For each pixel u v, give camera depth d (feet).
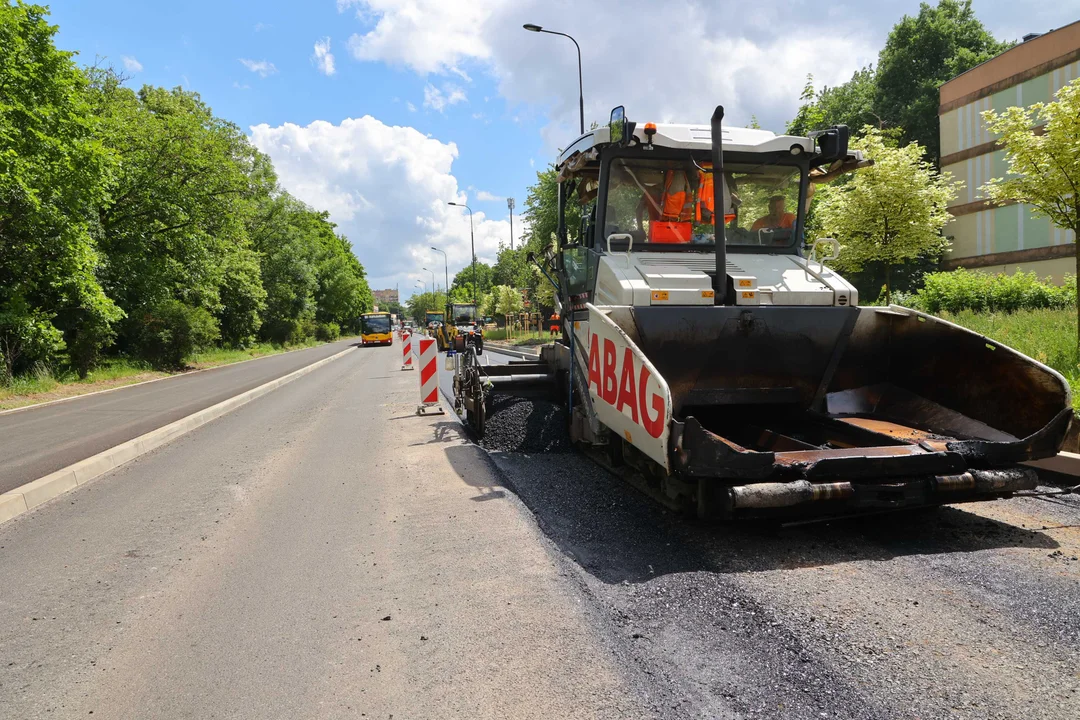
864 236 43.24
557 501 17.17
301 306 174.81
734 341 16.67
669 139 18.44
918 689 8.00
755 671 8.57
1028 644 8.99
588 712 7.77
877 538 13.52
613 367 15.53
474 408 28.02
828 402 18.01
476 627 10.19
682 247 19.36
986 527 13.84
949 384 16.25
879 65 116.88
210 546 14.84
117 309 67.82
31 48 53.83
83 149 57.26
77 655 9.83
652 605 10.74
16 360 60.54
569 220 23.18
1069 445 17.02
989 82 80.59
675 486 14.42
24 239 56.85
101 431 33.04
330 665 9.21
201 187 84.94
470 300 283.79
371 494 18.89
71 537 16.01
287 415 38.32
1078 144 22.50
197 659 9.55
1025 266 76.79
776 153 19.29
